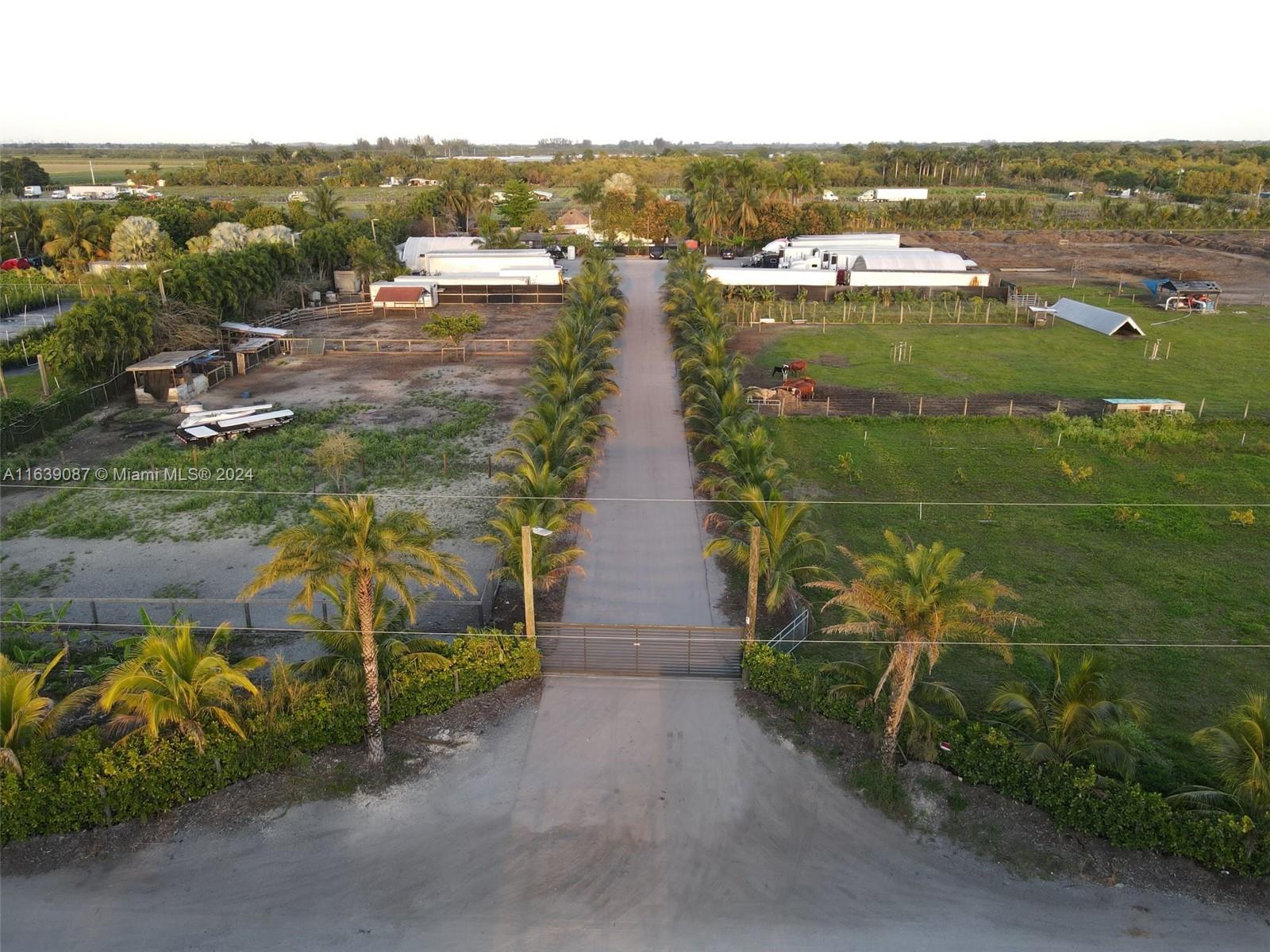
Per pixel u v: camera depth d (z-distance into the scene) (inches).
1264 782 762.2
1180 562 1346.0
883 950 715.4
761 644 1040.8
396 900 759.7
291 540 824.3
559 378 1740.9
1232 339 2807.6
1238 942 719.1
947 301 3361.2
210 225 4303.6
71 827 826.8
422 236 4877.0
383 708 958.4
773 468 1317.7
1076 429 1870.1
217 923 737.6
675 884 777.6
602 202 5201.8
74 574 1283.2
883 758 892.0
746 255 4574.3
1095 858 799.7
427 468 1697.8
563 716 995.9
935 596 807.1
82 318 2084.2
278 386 2261.3
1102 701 855.1
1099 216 5649.6
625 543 1397.6
